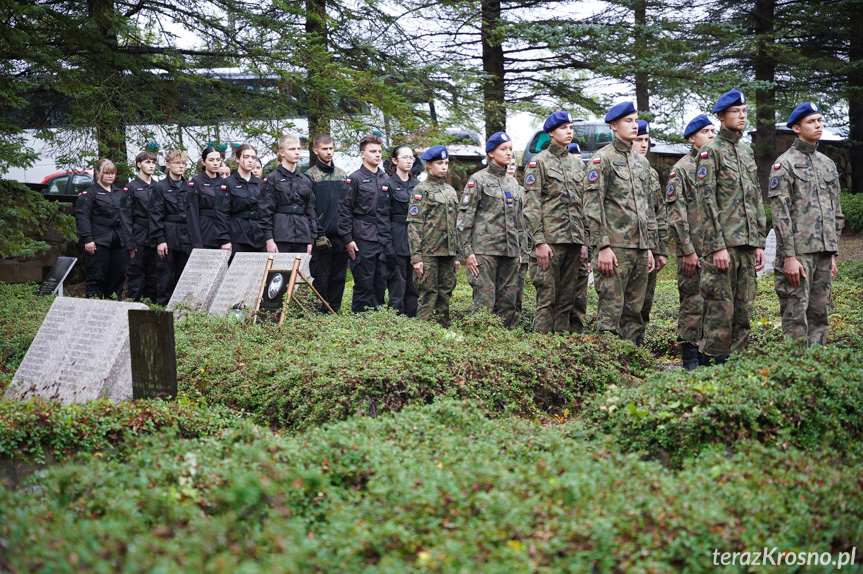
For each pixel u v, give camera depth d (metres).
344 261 11.21
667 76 18.08
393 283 10.51
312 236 10.74
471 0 17.55
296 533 2.93
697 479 3.74
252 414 6.10
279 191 10.47
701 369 5.81
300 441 4.48
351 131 16.47
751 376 5.26
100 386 6.08
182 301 9.51
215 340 7.80
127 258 12.55
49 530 2.92
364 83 15.99
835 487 3.66
